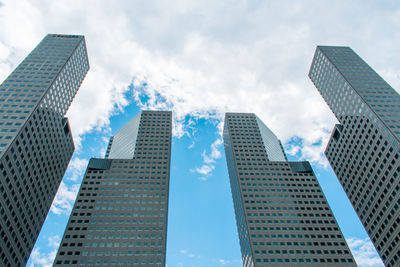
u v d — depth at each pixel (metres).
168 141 145.25
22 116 98.31
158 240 97.06
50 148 113.44
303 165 134.50
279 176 128.12
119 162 130.38
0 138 89.25
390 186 102.38
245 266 109.44
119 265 88.69
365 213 115.94
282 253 94.56
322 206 113.94
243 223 112.50
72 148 135.75
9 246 85.50
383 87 125.56
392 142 102.62
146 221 103.56
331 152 142.12
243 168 132.12
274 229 103.50
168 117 165.00
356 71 137.38
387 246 102.75
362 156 118.44
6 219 84.31
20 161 92.38
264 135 158.88
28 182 97.06
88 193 113.94
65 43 142.25
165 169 127.94
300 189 121.88
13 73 117.44
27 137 96.88
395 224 99.12
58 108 120.38
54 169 117.06
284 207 112.69
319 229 104.06
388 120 108.62
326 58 149.50
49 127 112.44
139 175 123.88
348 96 129.88
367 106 116.69
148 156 134.75
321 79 153.00
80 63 143.62
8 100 104.25
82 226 100.62
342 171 132.62
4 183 83.75
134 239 96.81
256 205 113.12
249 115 172.50
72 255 90.69
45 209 109.75
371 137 113.56
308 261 92.25
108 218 103.88
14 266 87.88
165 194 115.50
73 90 135.38
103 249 92.94
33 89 110.62
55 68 123.06
